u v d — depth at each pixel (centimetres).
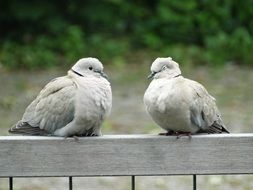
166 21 2491
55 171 530
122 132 1428
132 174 533
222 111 1639
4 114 1625
